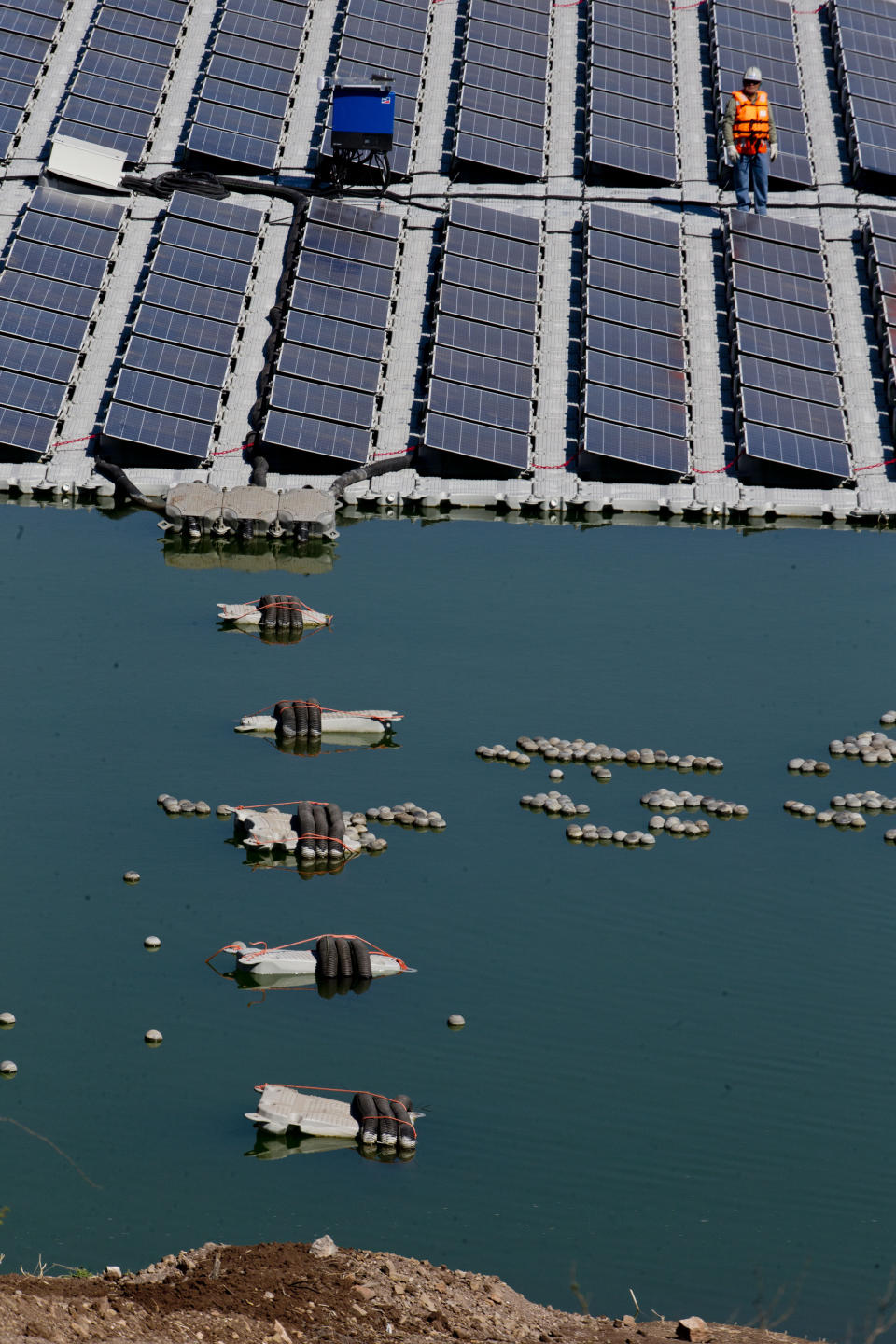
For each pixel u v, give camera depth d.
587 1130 24.89
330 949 29.33
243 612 44.50
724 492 52.12
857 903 32.28
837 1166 24.25
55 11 68.81
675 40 69.94
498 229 60.03
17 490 51.16
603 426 52.69
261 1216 22.58
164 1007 28.02
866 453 53.69
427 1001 28.47
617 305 57.00
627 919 31.48
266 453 52.34
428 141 64.62
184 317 55.28
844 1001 28.77
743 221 60.19
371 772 37.22
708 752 38.50
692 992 28.97
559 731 39.22
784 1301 21.03
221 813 35.00
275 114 64.38
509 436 52.72
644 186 63.09
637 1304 20.39
